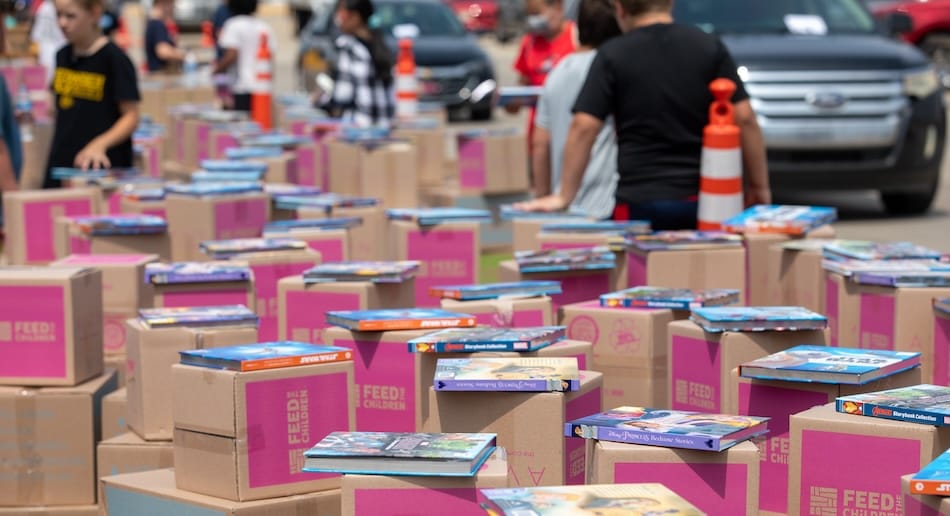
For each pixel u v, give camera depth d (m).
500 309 7.95
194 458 6.35
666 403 7.83
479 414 6.04
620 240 9.60
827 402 6.22
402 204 15.38
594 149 11.97
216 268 8.66
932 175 18.14
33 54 26.92
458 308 7.91
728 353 6.89
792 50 17.89
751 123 10.68
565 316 8.02
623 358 7.81
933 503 4.80
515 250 10.93
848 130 17.53
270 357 6.26
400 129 17.16
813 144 17.47
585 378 6.35
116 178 13.33
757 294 9.63
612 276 9.30
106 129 13.60
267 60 23.75
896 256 8.64
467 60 31.58
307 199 12.02
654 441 5.56
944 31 34.81
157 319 7.30
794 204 19.80
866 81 17.67
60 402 7.62
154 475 6.74
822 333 7.00
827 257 8.78
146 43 29.45
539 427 5.96
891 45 18.50
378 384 7.07
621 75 10.54
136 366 7.30
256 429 6.21
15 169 13.73
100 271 8.16
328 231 10.62
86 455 7.65
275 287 9.39
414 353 6.94
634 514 4.51
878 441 5.67
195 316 7.38
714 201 10.31
